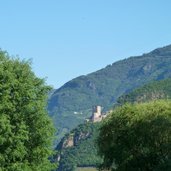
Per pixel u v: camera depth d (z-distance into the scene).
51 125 57.34
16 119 54.12
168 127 65.25
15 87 54.84
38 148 56.06
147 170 66.00
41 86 58.53
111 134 69.81
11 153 51.88
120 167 67.44
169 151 64.19
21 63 58.53
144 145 66.56
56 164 58.06
